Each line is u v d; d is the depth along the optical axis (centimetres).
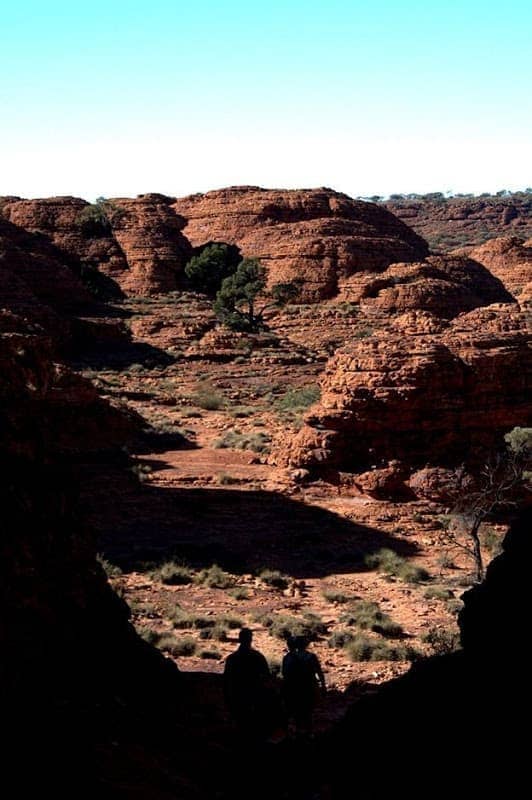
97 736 1198
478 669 1112
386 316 9862
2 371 1622
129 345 8581
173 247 11806
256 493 3597
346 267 10894
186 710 1578
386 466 3488
